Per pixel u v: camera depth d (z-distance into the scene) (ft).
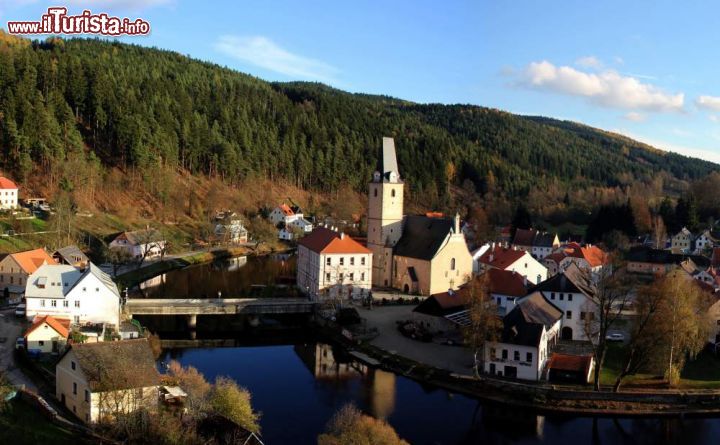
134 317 380.58
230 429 179.01
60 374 215.92
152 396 197.67
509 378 270.67
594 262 546.67
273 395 257.75
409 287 453.99
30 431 175.01
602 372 279.08
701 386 264.11
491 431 229.25
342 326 347.97
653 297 257.55
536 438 225.15
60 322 298.35
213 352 321.11
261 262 609.83
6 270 387.34
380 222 480.23
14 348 269.64
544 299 318.65
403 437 221.46
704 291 333.62
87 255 520.01
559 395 252.01
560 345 312.09
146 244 543.39
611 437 227.40
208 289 457.68
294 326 380.17
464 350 312.29
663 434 230.68
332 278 412.16
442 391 266.98
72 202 592.19
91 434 180.96
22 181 637.71
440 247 440.86
